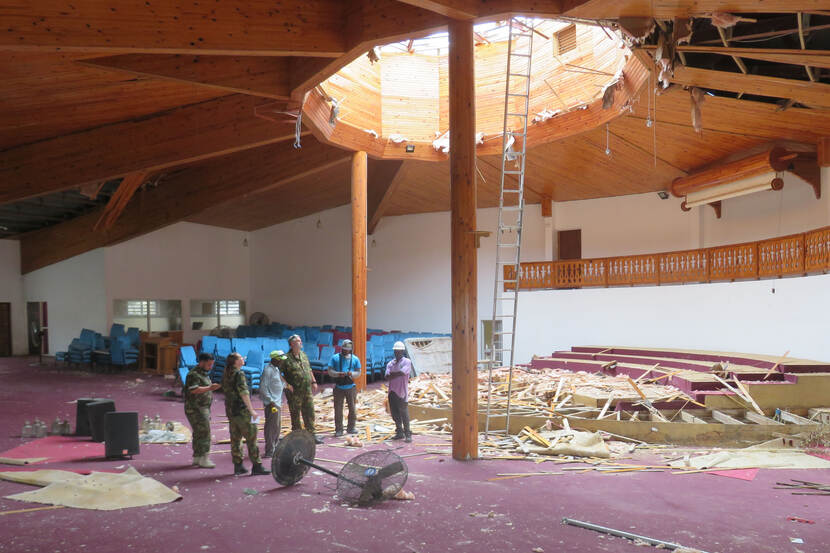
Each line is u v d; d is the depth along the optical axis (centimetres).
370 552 474
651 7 719
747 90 1002
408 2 767
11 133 1204
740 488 670
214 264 2484
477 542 498
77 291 2155
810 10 687
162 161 1290
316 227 2547
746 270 1438
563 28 1380
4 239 2297
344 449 870
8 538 494
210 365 779
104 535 504
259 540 497
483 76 1530
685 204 1761
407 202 2227
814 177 1354
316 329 2284
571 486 678
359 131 1474
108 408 909
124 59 923
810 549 486
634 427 928
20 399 1311
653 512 580
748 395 1035
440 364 1717
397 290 2386
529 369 1620
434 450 871
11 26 704
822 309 1184
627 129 1488
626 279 1770
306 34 872
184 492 640
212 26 803
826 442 853
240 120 1297
